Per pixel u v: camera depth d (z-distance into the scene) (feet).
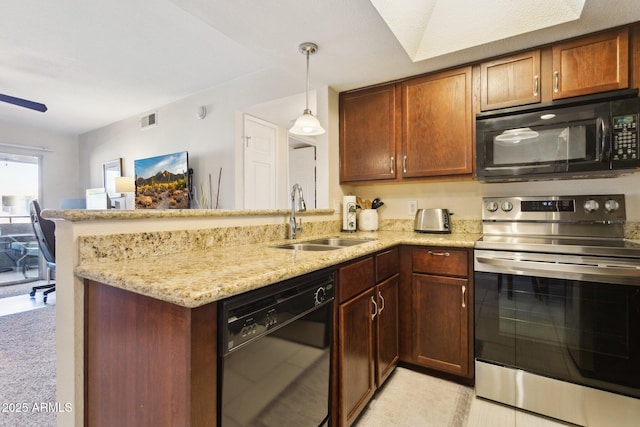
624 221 5.93
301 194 6.58
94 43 8.05
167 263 3.56
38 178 15.98
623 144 5.10
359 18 5.08
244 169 10.29
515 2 5.44
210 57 8.70
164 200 11.66
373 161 7.77
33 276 15.42
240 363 2.84
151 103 12.30
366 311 5.07
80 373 3.48
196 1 4.64
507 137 5.97
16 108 12.87
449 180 7.32
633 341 4.55
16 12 6.80
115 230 3.70
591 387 4.82
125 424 3.05
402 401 5.52
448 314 5.96
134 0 6.44
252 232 5.54
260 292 3.02
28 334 8.27
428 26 6.15
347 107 8.14
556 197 6.33
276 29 5.37
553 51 5.83
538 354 5.17
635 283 4.52
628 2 4.73
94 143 16.25
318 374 3.98
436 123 6.98
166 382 2.64
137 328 2.90
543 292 5.12
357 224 8.40
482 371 5.59
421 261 6.23
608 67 5.41
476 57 6.40
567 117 5.46
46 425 4.77
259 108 9.71
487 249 5.56
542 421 5.02
